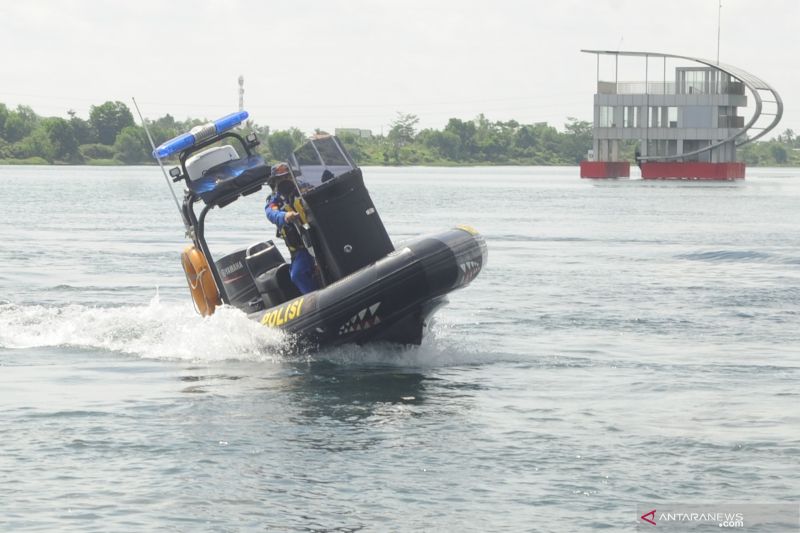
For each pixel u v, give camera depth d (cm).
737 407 2036
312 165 2392
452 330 2842
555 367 2392
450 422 1927
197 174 2500
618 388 2192
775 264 4619
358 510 1521
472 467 1684
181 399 2072
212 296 2538
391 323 2359
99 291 3541
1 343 2612
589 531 1453
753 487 1600
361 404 2045
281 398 2084
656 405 2053
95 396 2095
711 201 11575
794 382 2245
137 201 10500
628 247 5488
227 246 5469
